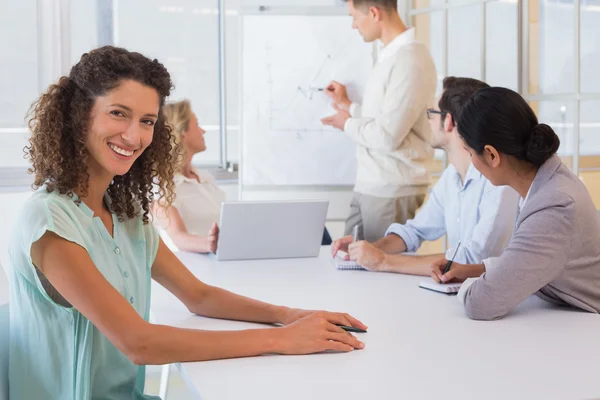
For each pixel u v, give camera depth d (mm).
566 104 3035
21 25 4008
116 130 1463
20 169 4055
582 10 2914
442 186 2711
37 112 1488
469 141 1837
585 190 1805
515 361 1410
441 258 2318
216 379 1316
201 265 2504
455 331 1642
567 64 3012
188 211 3158
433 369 1366
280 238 2607
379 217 3572
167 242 3586
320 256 2684
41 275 1453
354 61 4051
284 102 4086
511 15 3307
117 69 1457
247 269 2428
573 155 3016
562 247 1745
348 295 2023
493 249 2322
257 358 1446
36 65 4059
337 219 4172
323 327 1526
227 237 2555
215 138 4508
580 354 1453
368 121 3488
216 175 4500
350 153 4125
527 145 1774
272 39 4059
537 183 1796
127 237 1654
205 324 1731
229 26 4410
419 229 2746
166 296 2047
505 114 1767
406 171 3496
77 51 4172
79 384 1445
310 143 4117
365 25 3518
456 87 2467
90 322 1447
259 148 4113
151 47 4324
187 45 4391
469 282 1873
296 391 1252
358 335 1610
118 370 1566
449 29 3832
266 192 4137
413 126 3473
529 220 1766
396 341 1562
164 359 1404
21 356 1491
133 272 1626
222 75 4430
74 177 1496
